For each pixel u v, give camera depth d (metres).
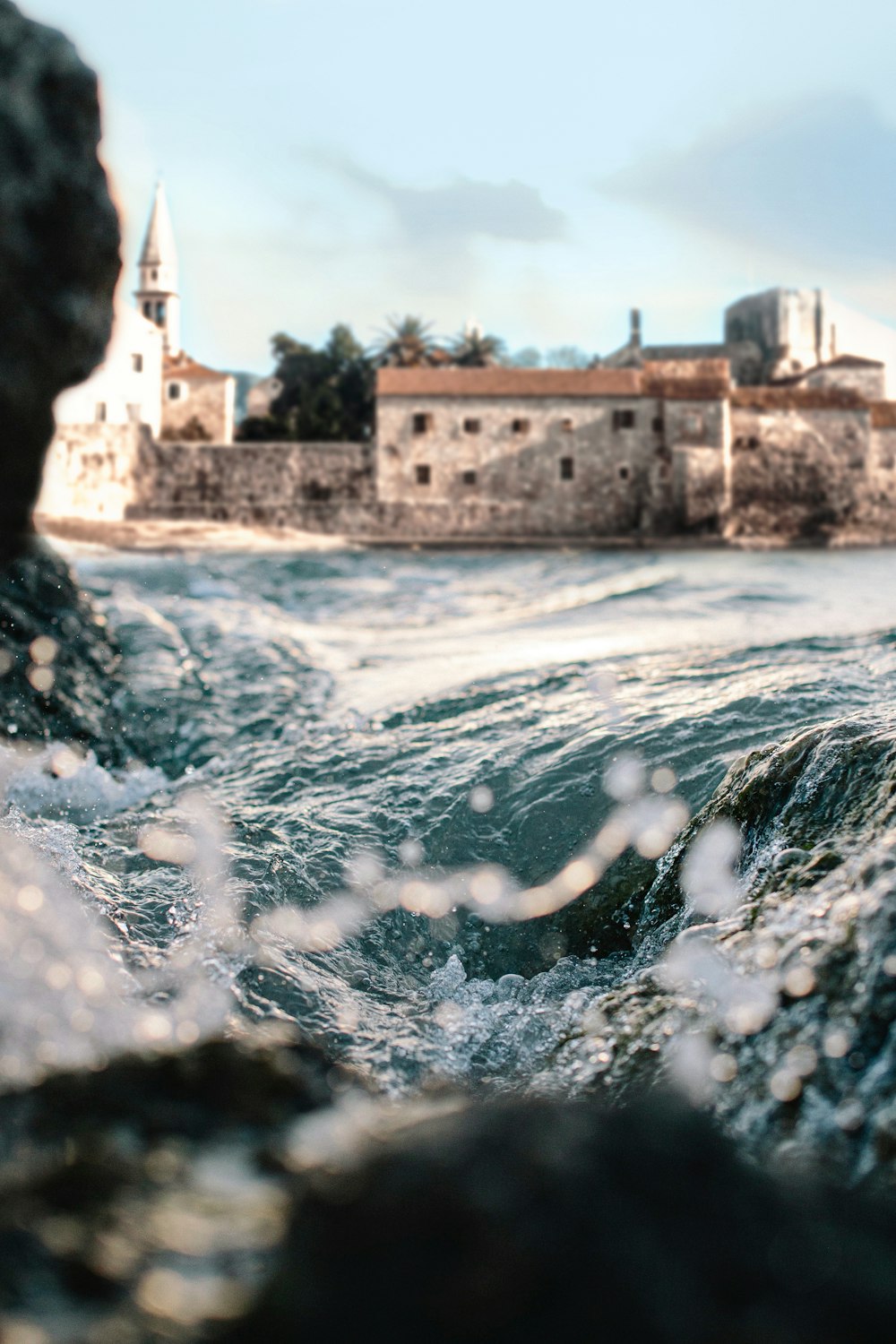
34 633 9.39
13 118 3.31
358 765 7.27
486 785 6.41
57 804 7.01
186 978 3.81
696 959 3.45
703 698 7.58
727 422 57.12
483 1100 3.29
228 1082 1.93
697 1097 2.73
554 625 17.47
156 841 5.38
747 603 20.09
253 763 7.81
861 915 2.96
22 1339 1.27
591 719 7.40
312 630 16.89
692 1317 1.30
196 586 22.78
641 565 36.88
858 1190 2.16
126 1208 1.54
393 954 4.77
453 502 57.88
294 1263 1.41
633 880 5.11
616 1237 1.39
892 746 4.12
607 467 57.44
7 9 3.38
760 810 4.55
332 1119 1.86
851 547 53.66
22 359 3.32
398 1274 1.37
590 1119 1.64
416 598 25.09
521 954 4.91
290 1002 3.95
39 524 41.66
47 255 3.40
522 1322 1.29
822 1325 1.32
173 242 80.38
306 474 58.25
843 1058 2.56
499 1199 1.44
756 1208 1.50
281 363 78.94
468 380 58.25
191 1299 1.38
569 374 58.41
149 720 9.38
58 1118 1.77
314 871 5.30
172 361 72.56
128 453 56.94
